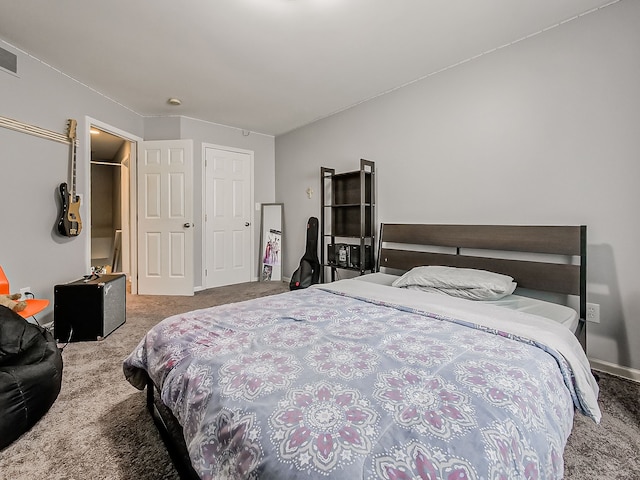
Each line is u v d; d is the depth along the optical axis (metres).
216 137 4.47
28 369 1.48
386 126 3.34
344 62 2.73
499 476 0.64
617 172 1.97
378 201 3.45
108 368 2.11
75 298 2.54
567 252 2.11
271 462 0.65
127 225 4.83
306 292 2.14
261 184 4.98
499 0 1.95
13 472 1.24
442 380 0.91
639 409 1.66
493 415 0.76
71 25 2.23
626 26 1.91
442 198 2.87
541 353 1.15
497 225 2.48
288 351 1.12
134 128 3.99
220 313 1.58
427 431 0.70
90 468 1.27
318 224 4.25
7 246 2.45
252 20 2.17
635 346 1.95
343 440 0.67
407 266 3.06
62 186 2.84
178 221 4.12
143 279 4.14
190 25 2.23
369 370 0.97
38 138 2.68
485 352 1.12
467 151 2.68
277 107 3.80
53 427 1.51
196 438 0.85
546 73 2.23
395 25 2.21
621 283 1.98
